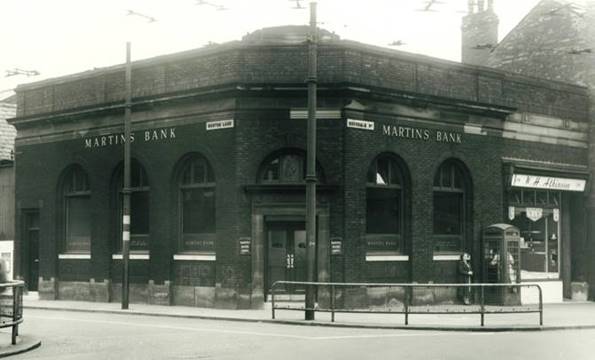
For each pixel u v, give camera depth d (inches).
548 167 1152.2
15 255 1206.9
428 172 1013.8
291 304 945.5
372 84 957.2
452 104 1029.2
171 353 551.8
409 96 980.6
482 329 733.3
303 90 932.6
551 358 527.2
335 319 828.0
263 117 948.6
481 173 1072.8
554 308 1042.1
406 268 993.5
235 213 945.5
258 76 948.0
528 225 1151.6
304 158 950.4
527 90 1137.4
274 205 943.0
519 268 1051.3
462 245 1063.6
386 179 994.7
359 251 941.8
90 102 1114.1
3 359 532.7
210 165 994.7
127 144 963.3
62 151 1148.5
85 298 1112.2
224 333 681.6
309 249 798.5
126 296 963.3
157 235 1028.5
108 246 1087.0
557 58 1254.9
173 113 1014.4
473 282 1053.8
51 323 790.5
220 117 964.0
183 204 1023.0
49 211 1160.2
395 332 705.0
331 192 936.3
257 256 944.3
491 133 1087.6
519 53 1306.6
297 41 1021.8
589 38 1222.9
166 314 889.5
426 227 1007.6
